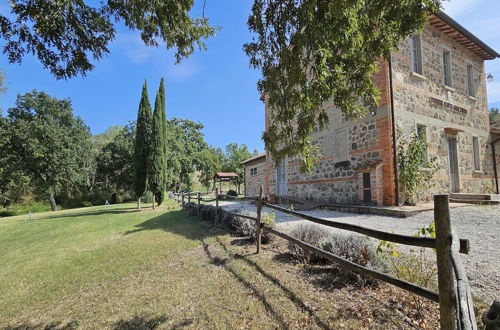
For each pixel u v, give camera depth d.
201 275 3.56
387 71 7.80
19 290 3.82
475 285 2.64
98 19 3.30
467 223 5.44
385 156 7.66
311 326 2.19
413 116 8.27
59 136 26.42
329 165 9.82
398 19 2.54
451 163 9.74
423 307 2.33
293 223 6.70
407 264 3.03
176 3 3.20
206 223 7.60
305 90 2.62
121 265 4.39
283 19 2.73
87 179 33.00
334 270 3.25
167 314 2.63
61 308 3.07
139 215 11.89
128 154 32.94
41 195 28.62
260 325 2.28
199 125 38.38
